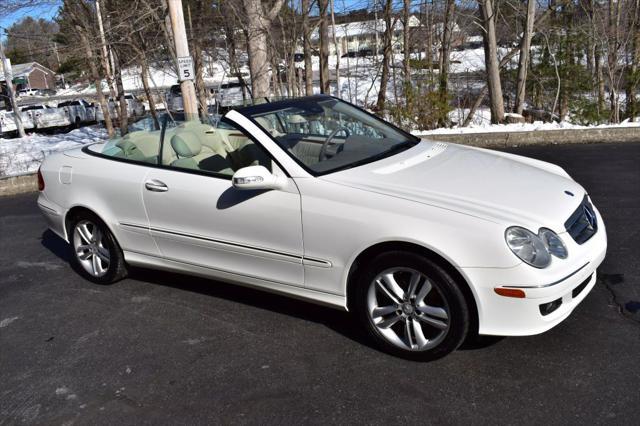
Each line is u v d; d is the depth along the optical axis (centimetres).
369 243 328
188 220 407
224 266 402
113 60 1786
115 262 472
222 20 1330
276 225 363
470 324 317
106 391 333
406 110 1172
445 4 1551
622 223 546
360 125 447
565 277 300
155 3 1247
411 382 316
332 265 347
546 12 1378
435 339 324
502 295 298
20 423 310
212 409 307
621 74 1262
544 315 303
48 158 518
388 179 351
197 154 411
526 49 1343
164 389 329
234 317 411
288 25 1295
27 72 6575
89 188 465
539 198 332
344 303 354
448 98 1213
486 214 307
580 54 1305
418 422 283
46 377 353
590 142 984
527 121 1337
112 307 446
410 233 313
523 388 302
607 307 383
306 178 356
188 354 365
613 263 453
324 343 365
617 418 274
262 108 415
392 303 338
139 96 3712
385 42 1501
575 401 288
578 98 1232
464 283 308
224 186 390
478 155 414
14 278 534
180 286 475
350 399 306
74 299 468
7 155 1318
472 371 321
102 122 3156
